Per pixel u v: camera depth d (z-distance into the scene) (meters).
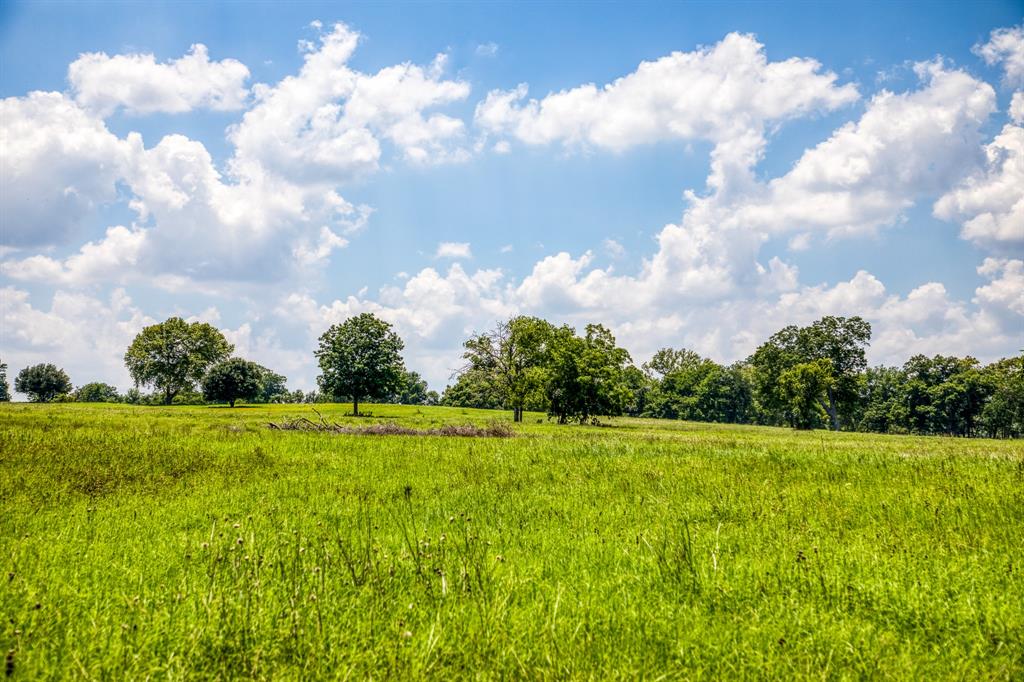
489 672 3.09
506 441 20.70
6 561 4.92
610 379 45.69
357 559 4.88
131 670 2.96
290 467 12.76
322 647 3.21
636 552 5.75
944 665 3.35
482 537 6.33
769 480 10.80
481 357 54.53
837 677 3.19
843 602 4.34
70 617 3.66
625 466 13.16
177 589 4.13
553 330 55.88
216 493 9.39
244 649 3.19
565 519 7.69
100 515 7.39
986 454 16.23
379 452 16.16
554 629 3.60
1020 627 3.81
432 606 3.97
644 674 3.15
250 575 4.27
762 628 3.75
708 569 5.10
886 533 6.50
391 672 3.00
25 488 9.15
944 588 4.54
